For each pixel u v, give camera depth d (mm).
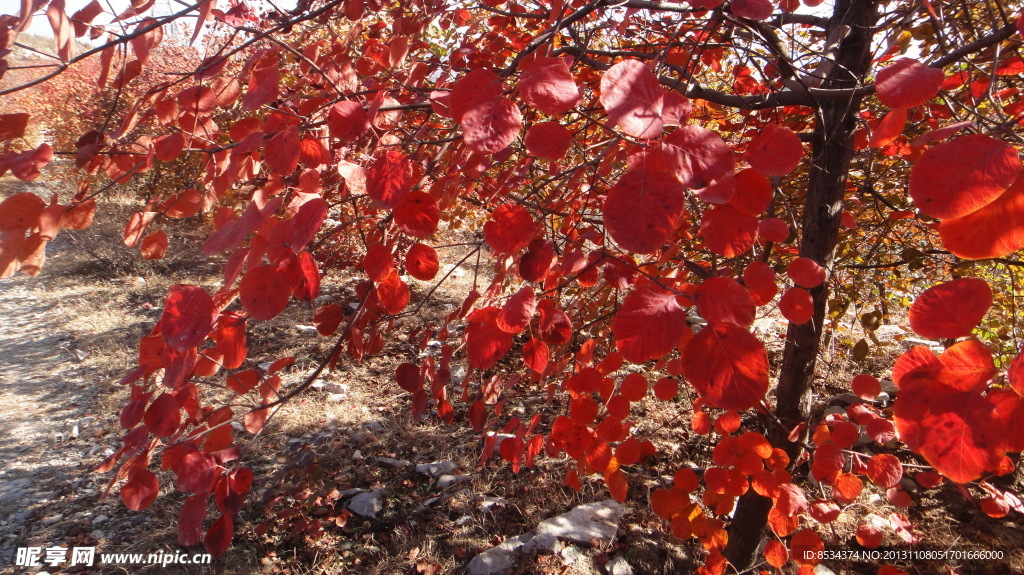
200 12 959
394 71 1627
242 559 2889
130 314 5746
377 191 816
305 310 5684
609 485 1269
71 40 898
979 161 523
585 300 2453
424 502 3283
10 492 3330
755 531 2443
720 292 690
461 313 1329
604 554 2838
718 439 3732
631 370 4145
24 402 4246
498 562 2801
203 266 6949
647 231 611
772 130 743
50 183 6977
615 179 1684
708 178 626
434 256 885
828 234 2092
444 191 1175
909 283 3160
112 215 7184
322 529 3053
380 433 3920
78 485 3408
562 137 692
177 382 914
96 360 4836
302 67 1430
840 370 4496
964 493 1721
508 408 4102
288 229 794
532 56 1114
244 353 963
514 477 3465
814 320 2129
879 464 1474
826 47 1894
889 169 2609
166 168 5387
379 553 2936
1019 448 530
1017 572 2771
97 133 1132
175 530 3059
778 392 2299
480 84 708
